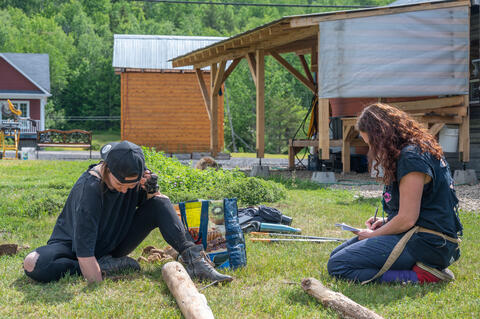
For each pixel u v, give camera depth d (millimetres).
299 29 12352
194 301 2840
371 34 11531
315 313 2871
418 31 11617
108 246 3703
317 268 3936
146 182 3615
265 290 3334
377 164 3480
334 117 16922
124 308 2939
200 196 7633
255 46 13867
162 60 24438
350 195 9312
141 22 111812
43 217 6285
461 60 11742
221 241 4043
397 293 3266
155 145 24266
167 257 4137
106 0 116125
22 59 46656
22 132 38625
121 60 23969
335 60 11469
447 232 3426
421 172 3318
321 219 6387
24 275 3654
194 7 113500
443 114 11844
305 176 14203
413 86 11672
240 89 66500
